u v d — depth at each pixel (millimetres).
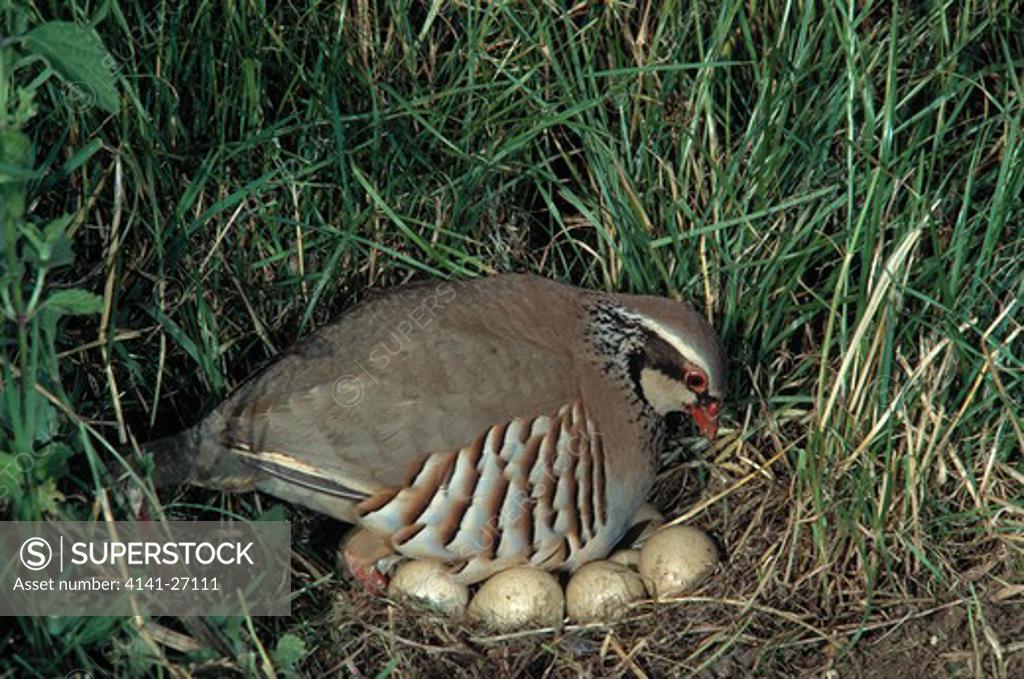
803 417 8344
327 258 8453
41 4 7773
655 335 7758
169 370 8062
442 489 7246
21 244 6582
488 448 7266
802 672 7145
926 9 8633
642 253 8539
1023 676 6984
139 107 7715
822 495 7703
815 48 8508
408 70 8656
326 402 7176
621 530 7949
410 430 7160
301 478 7203
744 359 8469
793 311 8469
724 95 8812
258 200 8156
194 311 8016
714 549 7824
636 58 8562
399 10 8562
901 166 8094
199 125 8203
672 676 7227
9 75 6176
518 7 8719
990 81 8820
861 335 7656
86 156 7059
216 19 8344
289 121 8516
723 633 7344
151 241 7910
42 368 6582
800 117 8273
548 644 7340
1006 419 7910
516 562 7559
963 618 7285
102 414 7746
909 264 7840
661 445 8039
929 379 7855
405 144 8484
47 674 6133
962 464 7855
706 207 8383
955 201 8398
